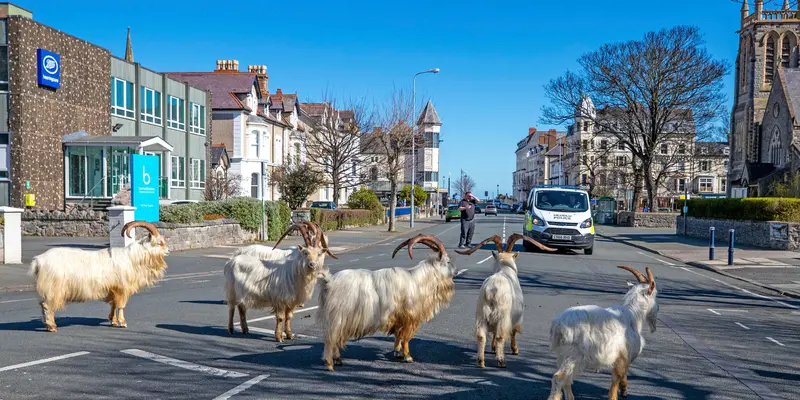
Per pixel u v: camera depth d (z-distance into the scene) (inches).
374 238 1315.2
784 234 1029.2
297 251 350.9
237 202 1095.6
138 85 1455.5
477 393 251.8
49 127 1176.8
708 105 1909.4
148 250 375.2
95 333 351.9
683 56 1886.1
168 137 1568.7
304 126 2470.5
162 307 447.5
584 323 229.6
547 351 328.8
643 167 2170.3
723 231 1254.9
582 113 2191.2
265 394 244.2
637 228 1945.1
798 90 2443.4
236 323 390.6
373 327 288.2
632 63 1905.8
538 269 714.2
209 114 1772.9
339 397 242.8
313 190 1689.2
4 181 1124.5
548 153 4985.2
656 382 274.4
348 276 286.7
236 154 1902.1
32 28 1136.2
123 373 270.2
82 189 1246.9
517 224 2106.3
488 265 751.7
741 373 292.0
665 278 676.7
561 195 970.7
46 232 1054.4
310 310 439.8
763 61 2674.7
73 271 351.6
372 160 1968.5
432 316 305.4
